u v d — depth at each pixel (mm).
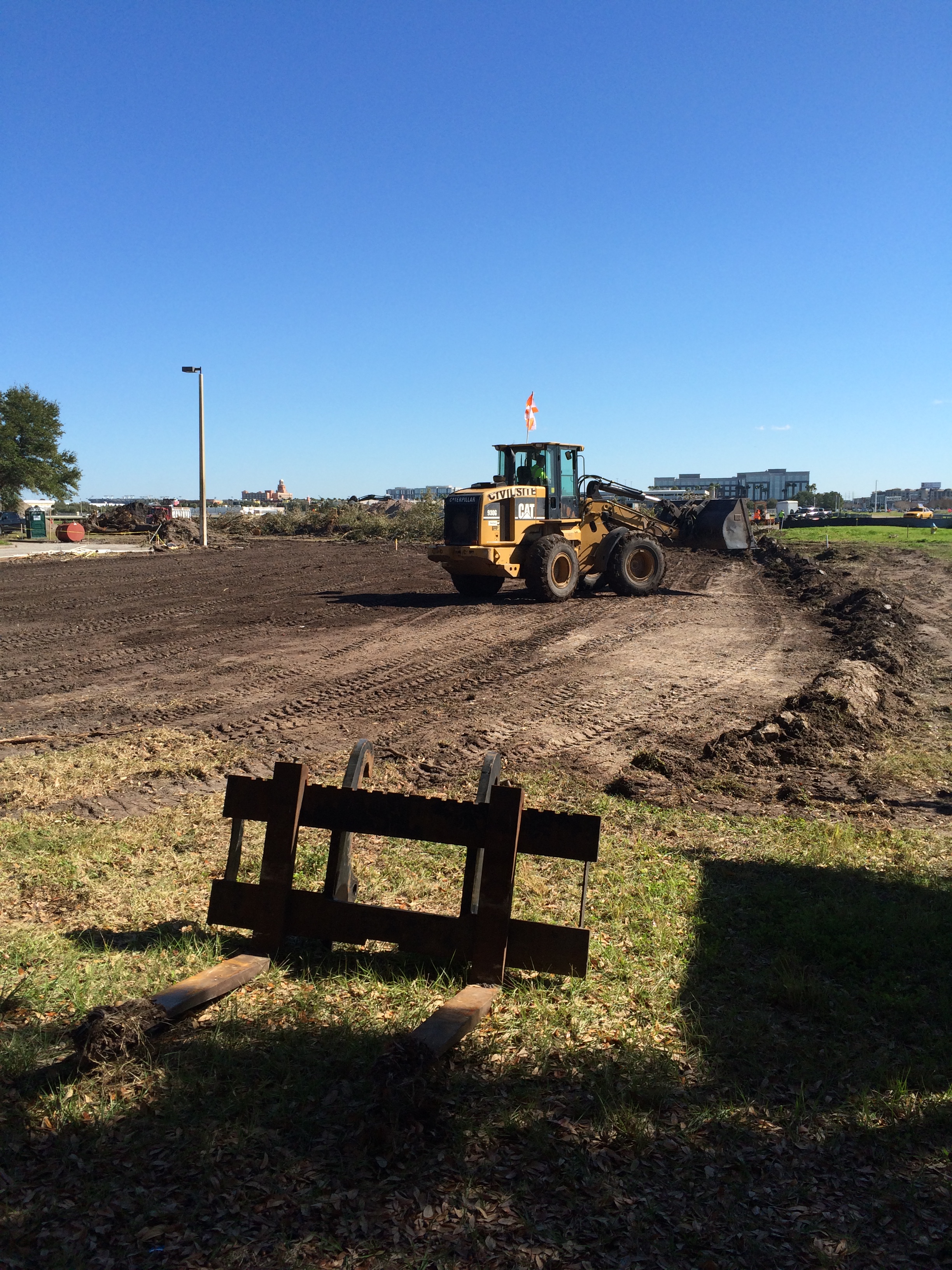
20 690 12250
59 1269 2570
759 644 15984
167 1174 2994
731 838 6930
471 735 10086
